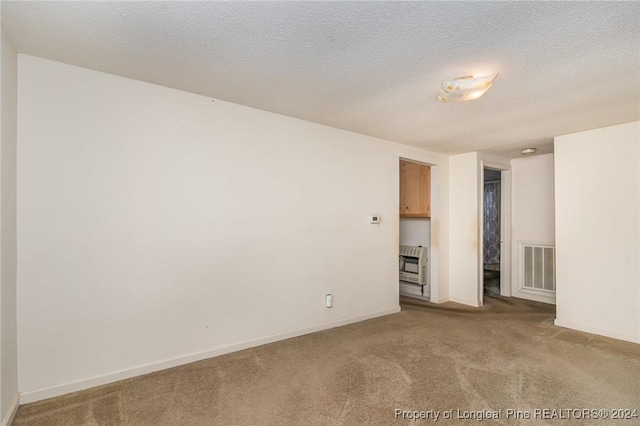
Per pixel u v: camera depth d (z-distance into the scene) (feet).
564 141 11.52
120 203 7.36
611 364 8.29
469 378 7.52
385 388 7.05
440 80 7.40
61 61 6.72
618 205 10.30
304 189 10.43
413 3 4.78
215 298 8.64
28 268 6.38
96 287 7.06
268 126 9.63
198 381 7.28
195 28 5.51
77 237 6.88
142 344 7.59
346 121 10.41
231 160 8.95
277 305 9.80
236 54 6.37
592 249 10.81
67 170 6.80
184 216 8.18
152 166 7.77
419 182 15.70
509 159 15.96
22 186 6.34
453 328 11.10
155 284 7.77
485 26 5.35
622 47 5.90
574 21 5.16
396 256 13.21
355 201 11.81
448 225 15.20
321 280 10.84
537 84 7.46
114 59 6.63
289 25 5.39
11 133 5.97
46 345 6.54
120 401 6.47
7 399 5.68
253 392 6.85
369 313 12.22
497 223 22.35
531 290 15.25
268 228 9.62
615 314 10.28
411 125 10.69
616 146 10.36
